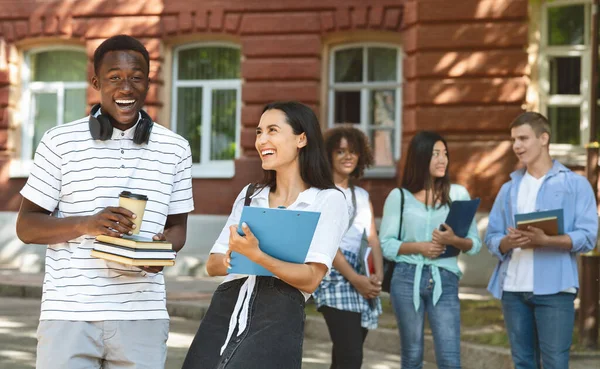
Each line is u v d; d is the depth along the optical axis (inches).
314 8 593.3
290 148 152.3
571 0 548.7
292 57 599.5
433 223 229.5
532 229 215.6
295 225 138.9
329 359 340.2
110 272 147.9
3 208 648.4
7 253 643.5
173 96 640.4
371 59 602.5
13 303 493.7
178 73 641.0
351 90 605.0
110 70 149.8
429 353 338.0
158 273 153.1
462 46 540.7
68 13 637.3
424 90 546.6
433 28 544.7
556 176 224.4
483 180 536.7
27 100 666.8
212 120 636.7
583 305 323.6
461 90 541.6
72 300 146.4
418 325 225.9
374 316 221.3
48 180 151.0
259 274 143.0
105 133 150.6
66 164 150.6
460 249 228.2
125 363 148.2
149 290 150.6
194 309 451.8
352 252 224.1
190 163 159.6
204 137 637.3
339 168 231.1
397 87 596.4
